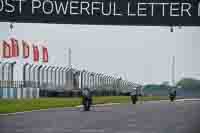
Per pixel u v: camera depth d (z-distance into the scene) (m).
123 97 156.88
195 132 43.47
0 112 71.88
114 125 50.38
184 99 159.00
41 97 128.12
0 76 113.06
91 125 50.12
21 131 43.19
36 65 124.44
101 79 158.62
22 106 87.75
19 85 117.25
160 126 49.25
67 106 95.12
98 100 128.62
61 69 137.50
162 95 179.88
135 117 63.12
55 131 43.34
